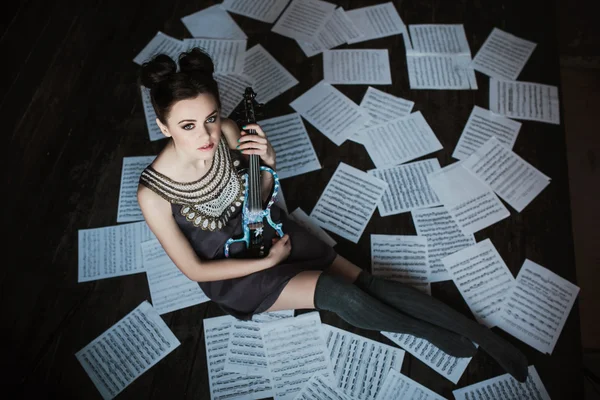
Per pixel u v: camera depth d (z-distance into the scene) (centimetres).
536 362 179
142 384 178
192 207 150
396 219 209
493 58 249
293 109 238
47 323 190
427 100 238
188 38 260
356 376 176
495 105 236
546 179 216
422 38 256
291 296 164
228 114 235
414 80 244
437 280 195
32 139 233
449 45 253
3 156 229
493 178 217
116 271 200
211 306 192
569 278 195
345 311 160
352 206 212
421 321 167
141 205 145
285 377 177
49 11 271
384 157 224
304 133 230
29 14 271
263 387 176
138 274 199
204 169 146
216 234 162
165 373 180
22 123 238
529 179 216
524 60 248
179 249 154
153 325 189
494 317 187
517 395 172
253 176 155
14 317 191
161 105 118
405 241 204
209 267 160
